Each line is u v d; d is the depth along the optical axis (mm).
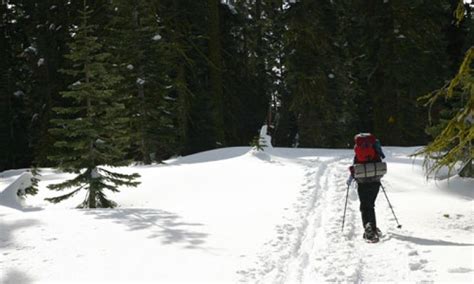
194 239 7309
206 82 27078
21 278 5695
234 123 29188
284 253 6738
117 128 12617
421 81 23703
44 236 7434
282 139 34406
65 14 24547
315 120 24516
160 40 20594
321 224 8633
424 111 24500
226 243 7121
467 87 6586
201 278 5645
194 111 25781
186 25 24719
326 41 24234
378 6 23422
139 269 5941
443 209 10242
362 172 7883
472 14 26891
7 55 30234
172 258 6363
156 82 20406
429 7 23766
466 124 6730
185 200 11180
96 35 22844
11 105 30500
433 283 5270
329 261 6434
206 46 26656
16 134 30734
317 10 23703
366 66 24609
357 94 28766
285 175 13328
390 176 13633
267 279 5676
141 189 13094
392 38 23047
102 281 5555
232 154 18812
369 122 30500
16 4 29141
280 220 8688
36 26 26562
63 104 24125
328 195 11125
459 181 12828
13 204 13125
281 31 25047
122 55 20062
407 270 5867
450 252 6535
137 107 19609
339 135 26438
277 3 29500
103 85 12078
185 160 19312
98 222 8391
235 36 30188
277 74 34938
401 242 7297
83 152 11938
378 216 9523
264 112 33906
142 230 7820
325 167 14594
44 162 21672
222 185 12555
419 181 13297
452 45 26922
